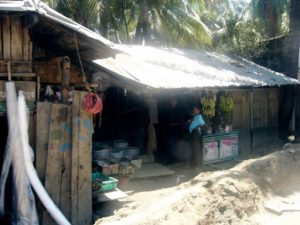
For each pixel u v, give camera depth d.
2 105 6.34
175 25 19.28
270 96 15.09
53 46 7.85
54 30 6.58
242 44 18.52
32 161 6.40
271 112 15.17
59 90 7.74
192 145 11.31
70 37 6.78
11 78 6.47
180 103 12.11
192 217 5.82
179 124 11.84
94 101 6.87
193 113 11.30
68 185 6.85
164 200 6.73
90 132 7.10
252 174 8.14
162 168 10.70
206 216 5.90
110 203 7.73
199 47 20.02
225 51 18.56
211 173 8.55
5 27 6.38
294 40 16.14
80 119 6.96
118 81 9.57
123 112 11.32
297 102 16.16
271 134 15.23
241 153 13.65
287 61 16.47
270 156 9.48
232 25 21.48
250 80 12.62
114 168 8.62
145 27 19.27
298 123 16.12
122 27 21.52
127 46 13.38
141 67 10.87
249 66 15.77
